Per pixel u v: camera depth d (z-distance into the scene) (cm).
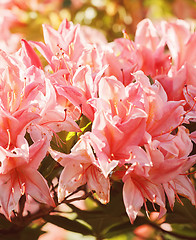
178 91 103
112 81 95
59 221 104
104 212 105
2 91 96
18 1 147
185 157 96
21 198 101
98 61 103
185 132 97
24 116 94
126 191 94
